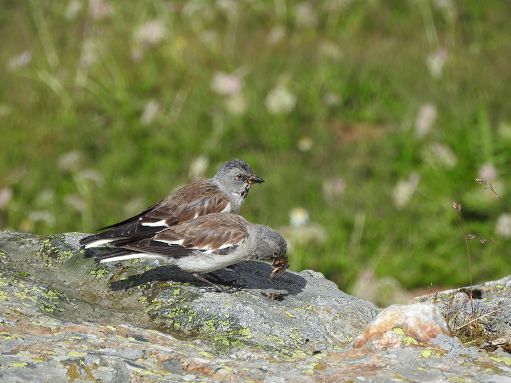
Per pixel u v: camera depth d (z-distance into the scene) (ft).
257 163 54.80
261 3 73.15
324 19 73.77
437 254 46.96
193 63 64.03
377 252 47.11
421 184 51.13
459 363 22.31
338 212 49.44
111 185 52.08
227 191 34.73
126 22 68.80
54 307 25.70
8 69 61.87
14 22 69.72
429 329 23.32
